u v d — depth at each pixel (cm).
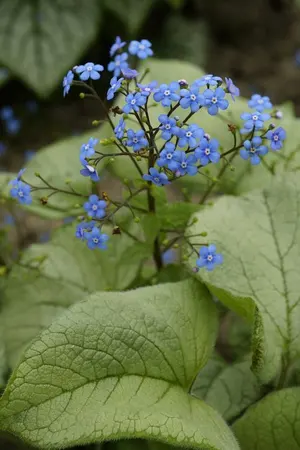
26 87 68
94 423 29
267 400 33
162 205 35
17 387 30
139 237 38
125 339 31
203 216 35
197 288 33
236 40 74
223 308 38
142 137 31
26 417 30
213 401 35
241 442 33
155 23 71
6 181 40
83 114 67
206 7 73
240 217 35
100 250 38
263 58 72
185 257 34
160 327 32
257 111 33
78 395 30
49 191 39
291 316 34
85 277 38
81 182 39
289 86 68
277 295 34
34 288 38
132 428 29
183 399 31
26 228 50
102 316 31
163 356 32
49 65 62
